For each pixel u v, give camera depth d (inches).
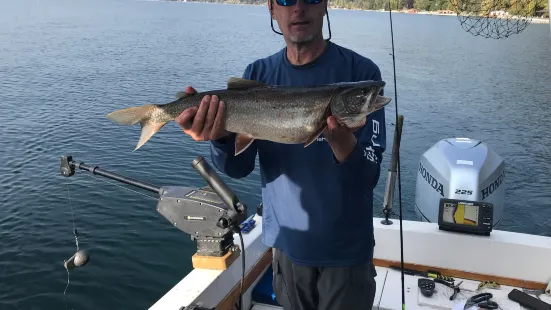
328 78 108.7
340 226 103.7
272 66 115.3
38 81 893.8
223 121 105.7
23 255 321.4
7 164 470.0
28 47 1362.0
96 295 288.0
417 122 623.2
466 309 138.3
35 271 305.6
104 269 311.7
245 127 106.0
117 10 3609.7
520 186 421.4
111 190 418.3
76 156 502.6
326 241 104.3
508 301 145.3
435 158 239.0
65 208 385.7
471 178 220.5
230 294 138.6
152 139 568.1
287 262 111.6
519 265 152.6
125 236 349.4
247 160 114.4
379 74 112.0
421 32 1964.8
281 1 104.1
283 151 108.2
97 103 740.0
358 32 1859.0
